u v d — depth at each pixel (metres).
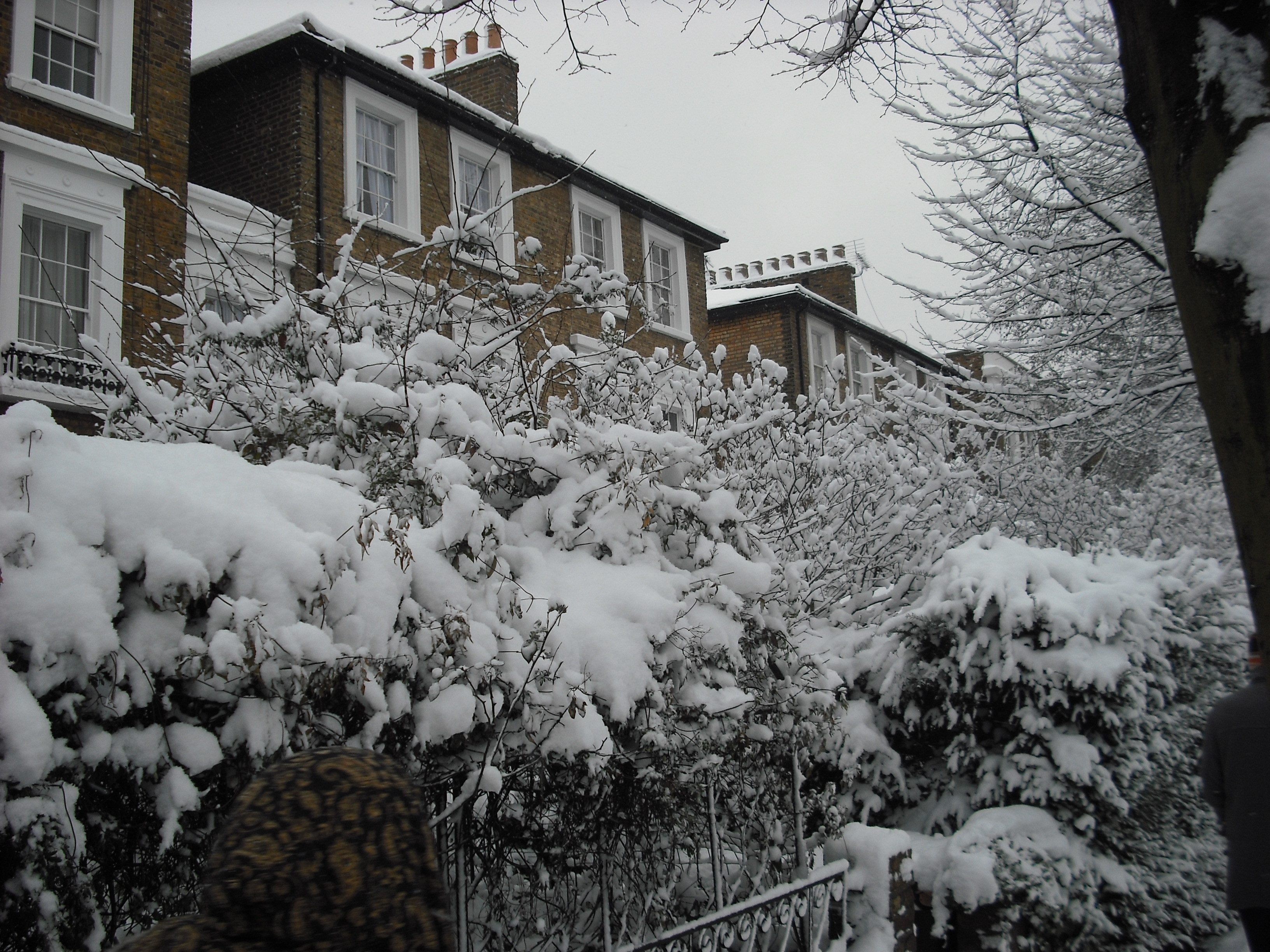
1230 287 1.86
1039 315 9.28
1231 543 11.17
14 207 9.50
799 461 6.63
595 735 2.82
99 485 2.16
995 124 8.90
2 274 9.36
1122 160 9.24
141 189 10.38
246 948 1.28
